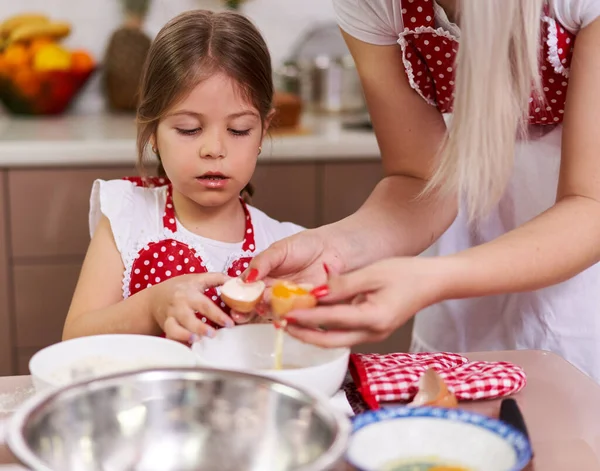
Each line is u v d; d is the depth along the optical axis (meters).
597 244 0.98
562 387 1.02
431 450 0.78
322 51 2.86
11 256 2.22
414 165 1.28
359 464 0.71
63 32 2.62
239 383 0.78
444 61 1.22
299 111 2.46
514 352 1.14
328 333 0.90
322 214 2.34
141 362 0.94
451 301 1.47
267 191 2.29
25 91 2.60
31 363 0.92
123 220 1.40
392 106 1.29
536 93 1.15
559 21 1.12
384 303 0.88
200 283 1.12
